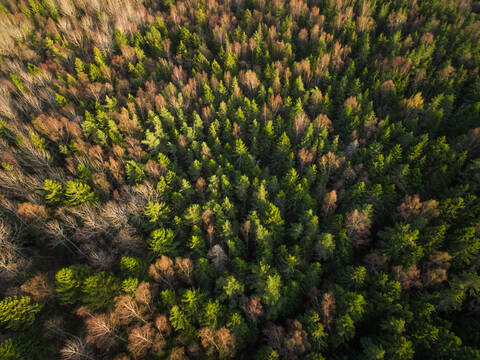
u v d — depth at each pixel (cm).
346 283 3712
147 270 3734
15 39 8400
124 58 8088
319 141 5572
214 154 5781
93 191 4622
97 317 2953
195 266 3809
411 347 3178
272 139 5841
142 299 3105
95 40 8488
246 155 5312
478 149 5153
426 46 7738
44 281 3509
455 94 6812
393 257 3875
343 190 4725
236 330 3219
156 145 5634
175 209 4650
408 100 6138
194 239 3888
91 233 4109
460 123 5675
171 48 8875
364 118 5844
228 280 3378
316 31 8181
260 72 7562
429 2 9244
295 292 3566
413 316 3384
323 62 7175
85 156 5416
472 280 3397
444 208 4131
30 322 3259
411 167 5044
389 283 3450
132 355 2981
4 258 3759
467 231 3669
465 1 9150
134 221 4412
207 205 4384
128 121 5934
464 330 3550
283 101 6919
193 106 7112
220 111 6250
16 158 5284
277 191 4928
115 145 5616
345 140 5950
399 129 5625
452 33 8206
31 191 4762
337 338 3181
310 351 3078
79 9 10306
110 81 7419
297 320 3316
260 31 8469
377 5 9712
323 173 4947
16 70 7512
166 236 3903
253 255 4488
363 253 4497
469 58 7225
